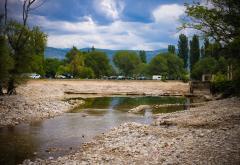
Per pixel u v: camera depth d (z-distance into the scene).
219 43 31.55
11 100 45.25
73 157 19.30
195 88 80.38
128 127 28.25
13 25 52.56
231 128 24.34
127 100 64.75
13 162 19.33
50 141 24.91
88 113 42.78
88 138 26.06
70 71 140.00
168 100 65.00
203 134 22.75
